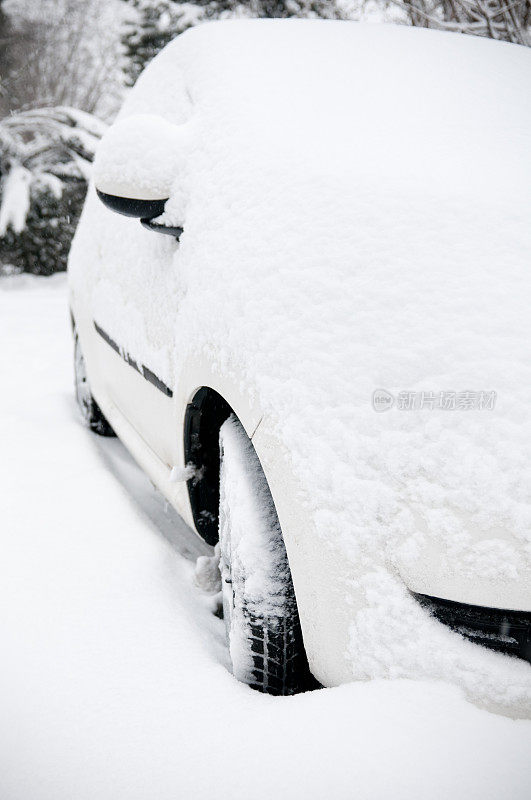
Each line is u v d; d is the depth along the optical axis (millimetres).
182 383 1710
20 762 1290
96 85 18719
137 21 10891
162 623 1687
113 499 2373
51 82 18750
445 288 1248
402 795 1104
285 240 1418
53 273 10742
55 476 2553
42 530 2131
